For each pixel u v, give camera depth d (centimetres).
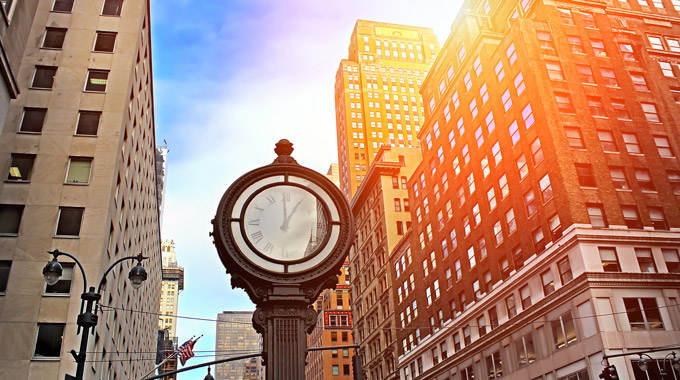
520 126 4950
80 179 3900
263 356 697
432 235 6675
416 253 7100
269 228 752
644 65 5209
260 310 711
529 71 4866
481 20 6481
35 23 4416
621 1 5628
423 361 6525
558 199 4347
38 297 3450
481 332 5284
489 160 5444
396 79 15400
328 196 791
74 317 3422
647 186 4497
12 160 3875
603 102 4828
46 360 3284
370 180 8950
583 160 4447
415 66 15762
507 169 5100
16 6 2956
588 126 4638
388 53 15838
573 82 4856
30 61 4253
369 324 8725
